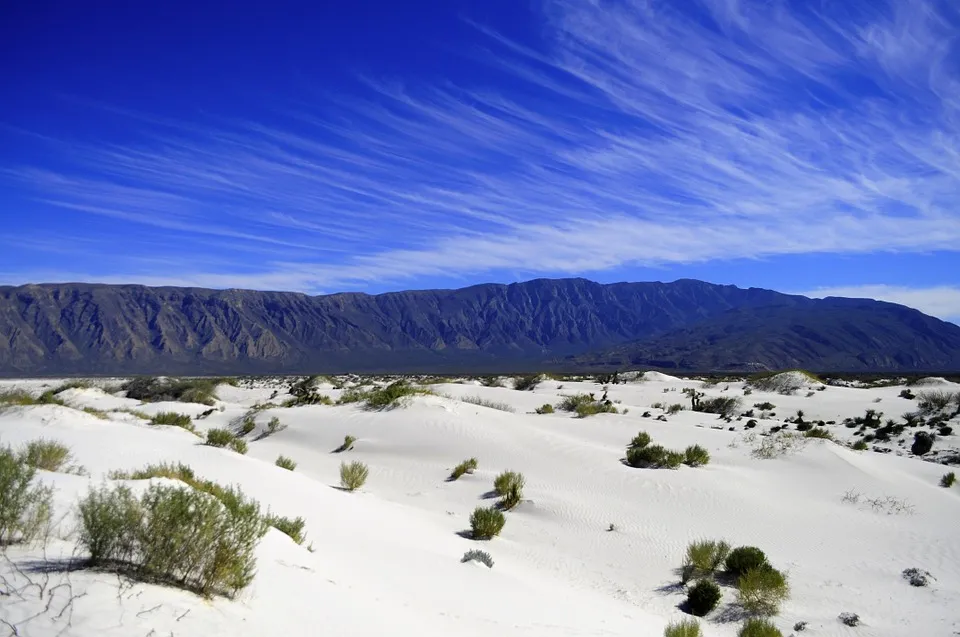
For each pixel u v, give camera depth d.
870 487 19.83
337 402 38.06
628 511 18.02
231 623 5.28
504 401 47.47
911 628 10.60
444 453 25.14
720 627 10.88
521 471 22.48
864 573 13.55
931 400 42.16
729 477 20.92
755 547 14.40
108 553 5.55
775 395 53.12
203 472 14.98
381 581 9.23
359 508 15.61
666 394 56.72
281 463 21.70
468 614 8.55
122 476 11.35
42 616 4.34
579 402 42.38
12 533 5.66
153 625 4.70
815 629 10.57
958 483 21.25
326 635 5.87
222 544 5.91
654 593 12.57
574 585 12.84
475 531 16.00
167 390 56.91
